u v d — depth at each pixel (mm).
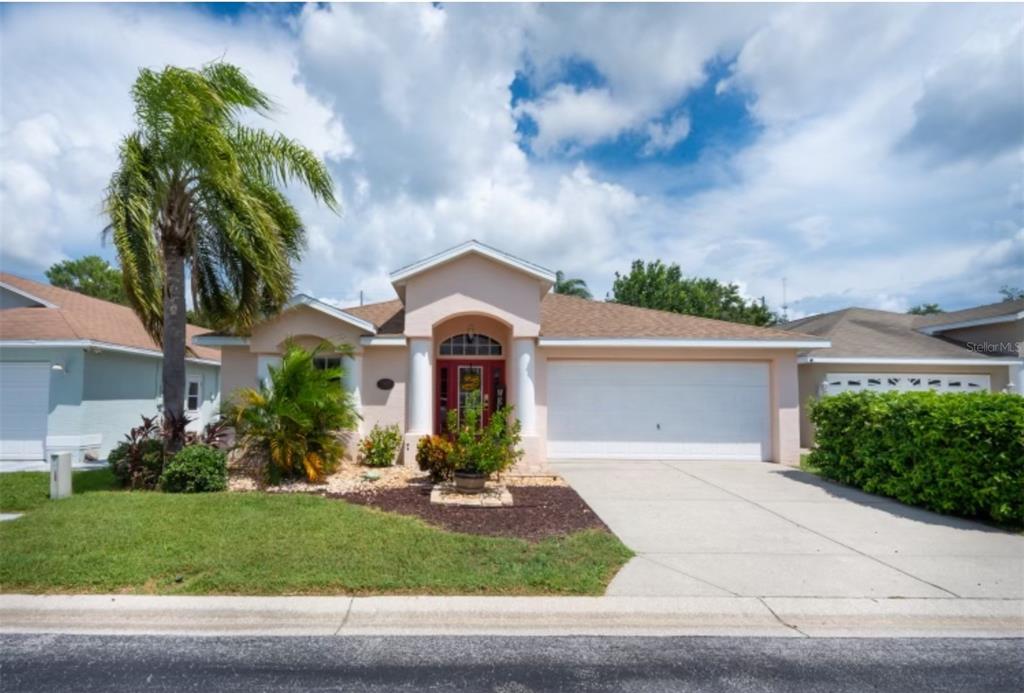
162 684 3852
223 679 3922
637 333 14305
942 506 8555
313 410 10703
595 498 9578
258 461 10617
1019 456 7648
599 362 14266
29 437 13938
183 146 9656
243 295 11695
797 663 4238
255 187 11008
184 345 10445
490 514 8156
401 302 16859
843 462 10930
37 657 4242
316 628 4777
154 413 17531
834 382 17344
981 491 7938
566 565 5926
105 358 15156
